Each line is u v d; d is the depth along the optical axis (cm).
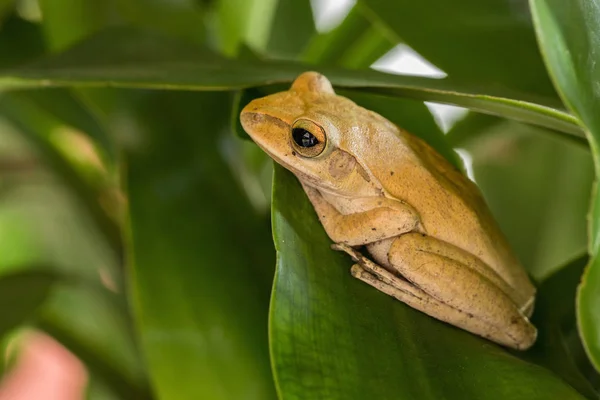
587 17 22
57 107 28
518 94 24
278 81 24
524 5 26
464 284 24
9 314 28
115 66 25
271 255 26
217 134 27
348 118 25
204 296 25
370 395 22
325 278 23
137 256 25
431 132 26
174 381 25
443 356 23
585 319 21
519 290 25
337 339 22
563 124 23
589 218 21
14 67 25
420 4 26
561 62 22
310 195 25
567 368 24
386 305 23
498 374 23
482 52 26
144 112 27
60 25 28
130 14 28
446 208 25
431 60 26
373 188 25
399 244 24
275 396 25
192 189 26
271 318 22
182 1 28
